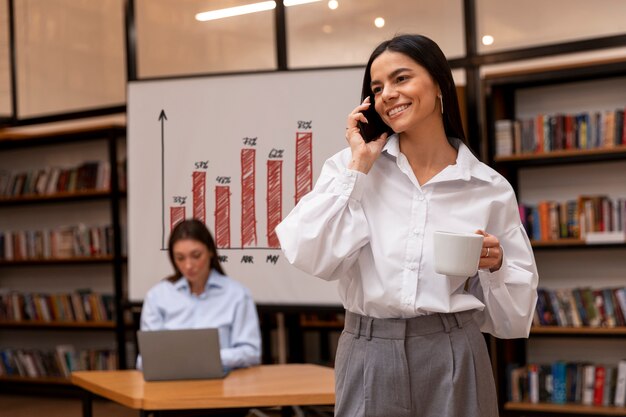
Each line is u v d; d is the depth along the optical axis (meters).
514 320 1.65
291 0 5.20
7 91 6.31
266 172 4.32
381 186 1.63
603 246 4.82
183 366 3.13
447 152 1.65
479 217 1.61
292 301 4.27
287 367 3.45
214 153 4.41
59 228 6.84
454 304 1.57
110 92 5.94
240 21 5.31
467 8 4.94
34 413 5.99
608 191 5.06
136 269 4.50
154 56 5.54
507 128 5.02
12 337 7.25
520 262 1.65
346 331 1.66
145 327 3.71
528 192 5.28
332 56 5.11
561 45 4.76
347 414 1.62
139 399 2.78
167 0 5.52
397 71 1.57
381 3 5.04
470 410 1.57
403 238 1.58
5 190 6.97
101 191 6.41
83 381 3.21
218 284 3.73
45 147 7.02
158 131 4.48
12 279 7.27
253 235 4.33
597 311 4.87
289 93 4.31
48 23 6.18
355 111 1.65
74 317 6.67
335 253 1.56
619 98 4.98
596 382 4.82
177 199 4.45
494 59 4.90
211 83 4.42
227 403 2.77
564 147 4.92
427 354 1.56
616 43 4.63
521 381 5.00
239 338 3.60
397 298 1.56
